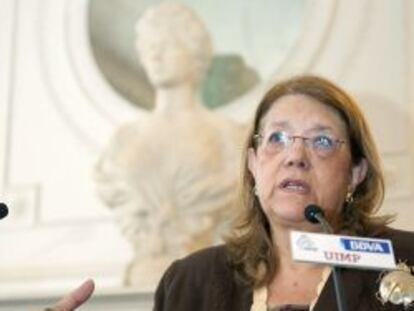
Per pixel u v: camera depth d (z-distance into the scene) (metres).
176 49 4.30
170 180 4.07
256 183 2.51
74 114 4.44
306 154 2.35
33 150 4.46
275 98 2.52
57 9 4.64
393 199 3.74
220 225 3.95
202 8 4.36
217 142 4.08
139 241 4.06
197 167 4.05
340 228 2.47
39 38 4.63
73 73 4.51
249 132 2.60
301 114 2.41
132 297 3.94
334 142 2.39
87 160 4.33
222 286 2.42
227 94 4.20
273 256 2.44
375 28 4.07
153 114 4.26
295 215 2.30
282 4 4.26
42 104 4.52
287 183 2.33
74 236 4.23
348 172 2.45
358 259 1.73
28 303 4.18
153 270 3.97
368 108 3.96
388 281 2.05
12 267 4.29
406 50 3.97
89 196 4.26
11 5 4.73
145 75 4.34
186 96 4.24
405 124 3.86
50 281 4.20
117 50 4.45
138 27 4.42
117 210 4.16
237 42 4.27
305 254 1.72
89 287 2.07
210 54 4.28
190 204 4.01
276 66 4.18
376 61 4.01
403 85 3.92
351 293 2.21
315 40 4.15
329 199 2.35
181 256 3.95
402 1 4.05
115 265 4.08
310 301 2.27
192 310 2.41
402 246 2.34
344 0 4.16
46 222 4.31
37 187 4.38
